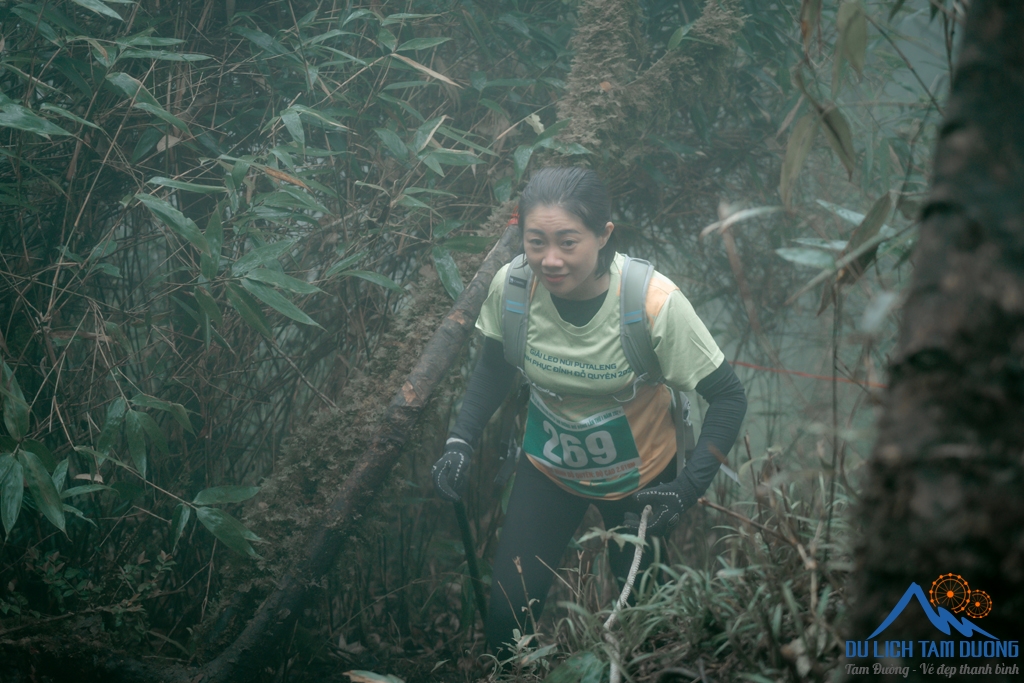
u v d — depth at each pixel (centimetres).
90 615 212
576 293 194
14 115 172
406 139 258
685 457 212
